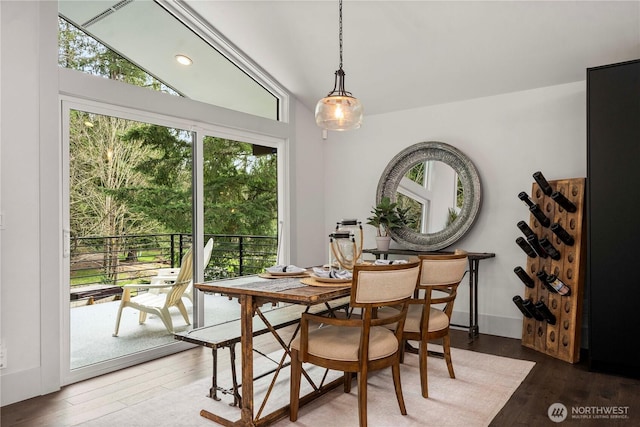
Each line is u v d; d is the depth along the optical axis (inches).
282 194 184.4
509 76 148.2
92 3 125.3
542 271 133.0
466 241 165.0
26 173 105.5
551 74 142.8
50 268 109.3
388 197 177.8
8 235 102.4
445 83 159.0
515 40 131.9
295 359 93.0
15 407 100.2
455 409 97.0
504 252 156.9
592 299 120.5
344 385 108.3
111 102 123.7
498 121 158.4
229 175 162.6
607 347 118.3
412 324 106.4
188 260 147.0
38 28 107.9
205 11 147.4
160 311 138.7
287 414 94.6
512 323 154.7
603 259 119.3
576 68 137.6
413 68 154.6
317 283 96.5
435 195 169.8
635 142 114.8
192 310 148.4
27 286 105.5
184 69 149.9
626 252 116.1
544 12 120.0
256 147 174.4
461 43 137.3
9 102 102.8
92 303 121.5
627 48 124.6
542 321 138.0
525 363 127.3
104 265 124.6
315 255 199.6
